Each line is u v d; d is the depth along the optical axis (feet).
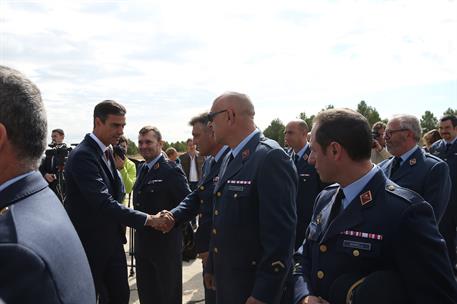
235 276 7.30
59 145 19.44
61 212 3.70
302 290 5.74
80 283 3.47
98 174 10.47
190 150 28.37
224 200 7.54
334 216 5.71
